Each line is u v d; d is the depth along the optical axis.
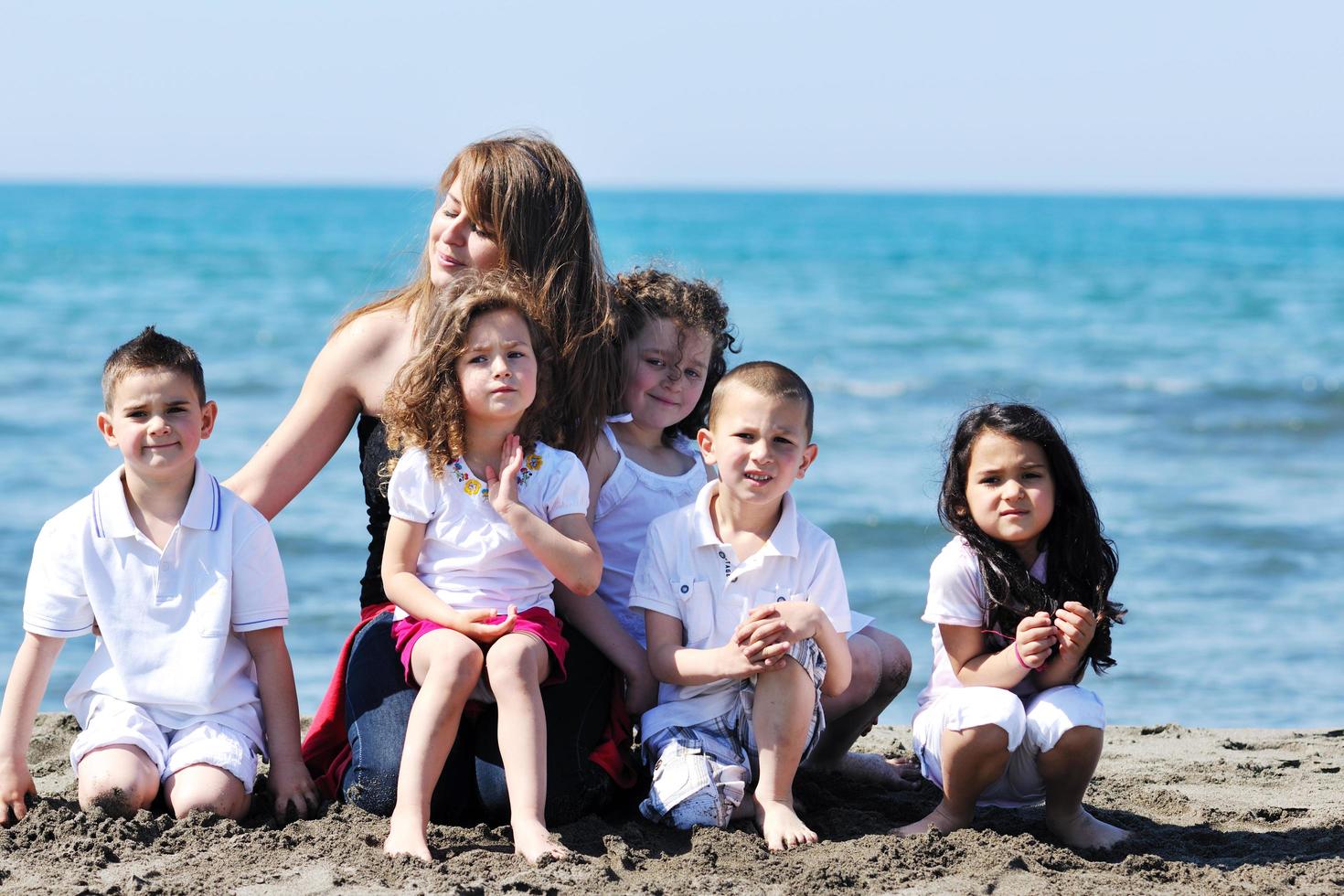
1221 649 8.45
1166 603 9.53
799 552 4.12
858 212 126.81
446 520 4.02
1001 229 85.44
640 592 4.15
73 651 8.22
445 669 3.76
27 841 3.66
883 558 10.78
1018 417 4.09
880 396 19.69
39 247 49.44
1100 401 19.28
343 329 4.56
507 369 3.93
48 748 5.05
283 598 4.15
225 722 3.99
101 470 12.96
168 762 3.91
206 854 3.56
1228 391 19.98
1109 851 3.83
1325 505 12.79
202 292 33.00
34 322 25.78
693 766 3.88
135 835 3.70
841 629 4.11
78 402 16.78
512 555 4.03
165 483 4.04
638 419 4.66
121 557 3.99
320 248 52.16
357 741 3.95
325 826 3.77
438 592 4.01
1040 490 4.04
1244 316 31.55
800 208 137.00
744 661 3.84
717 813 3.87
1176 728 5.79
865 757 4.65
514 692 3.76
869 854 3.64
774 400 3.97
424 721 3.73
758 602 4.08
